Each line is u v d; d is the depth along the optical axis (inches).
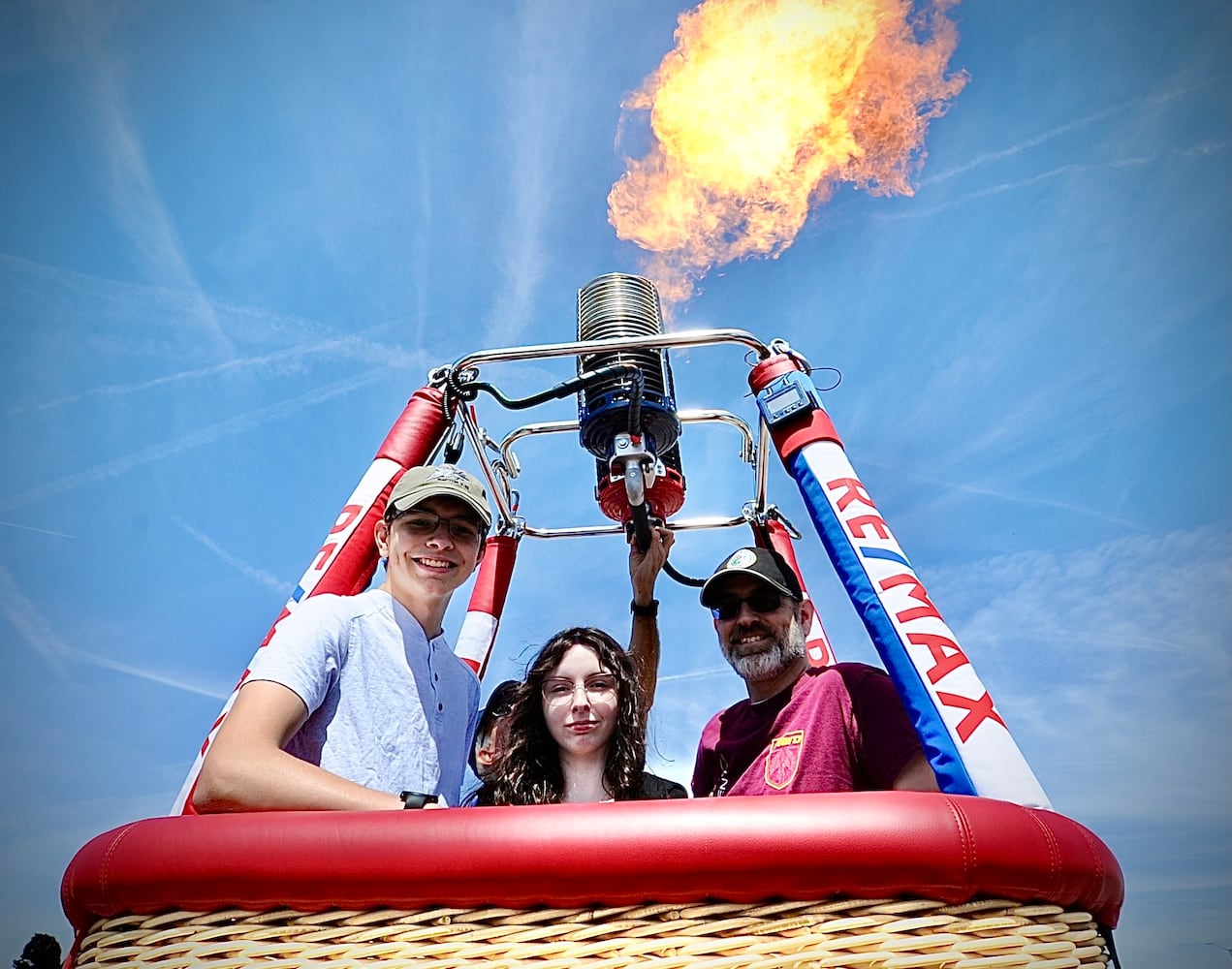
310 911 56.1
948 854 55.2
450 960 54.0
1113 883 62.4
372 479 113.0
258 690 75.7
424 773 84.9
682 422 151.3
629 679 108.5
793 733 106.2
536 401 118.5
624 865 54.1
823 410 105.1
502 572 158.4
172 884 56.2
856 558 92.8
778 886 54.9
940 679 82.3
